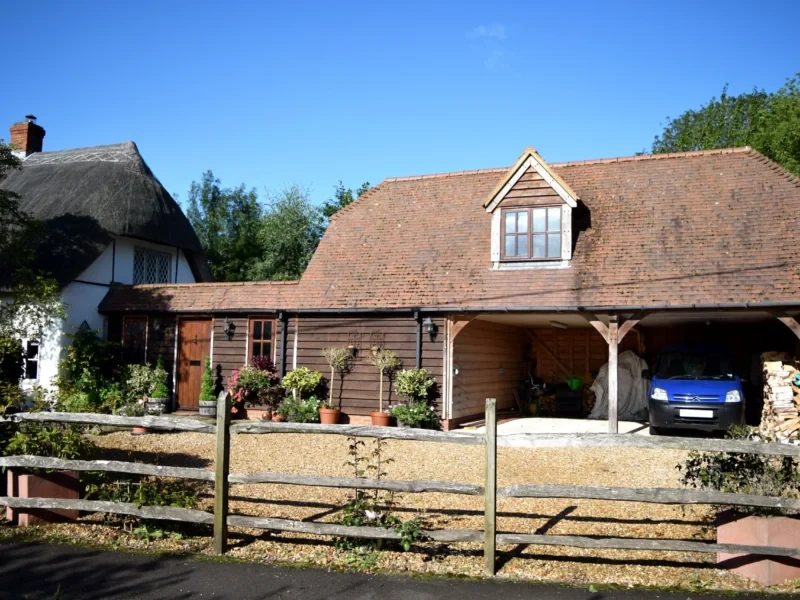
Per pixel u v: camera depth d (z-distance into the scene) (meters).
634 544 5.79
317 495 8.40
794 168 27.14
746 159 17.08
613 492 5.83
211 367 18.25
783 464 6.21
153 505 6.86
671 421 14.46
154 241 21.11
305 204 36.97
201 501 8.05
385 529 6.22
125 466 6.84
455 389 16.53
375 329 16.66
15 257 15.67
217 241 41.47
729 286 13.84
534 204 16.31
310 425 6.39
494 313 15.63
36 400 9.12
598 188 17.75
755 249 14.51
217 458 6.51
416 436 6.19
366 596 5.45
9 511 7.26
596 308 14.33
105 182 20.73
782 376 13.67
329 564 6.16
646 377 16.36
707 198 16.28
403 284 16.78
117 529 7.07
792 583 5.65
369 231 18.92
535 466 10.57
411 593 5.51
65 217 19.39
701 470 6.25
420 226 18.52
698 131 40.66
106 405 14.21
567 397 19.67
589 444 5.88
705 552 6.13
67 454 7.27
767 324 19.36
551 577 5.86
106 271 19.59
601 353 21.66
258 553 6.43
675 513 7.64
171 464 10.55
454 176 20.05
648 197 16.92
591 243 16.12
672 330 20.73
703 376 15.25
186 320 18.78
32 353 17.92
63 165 22.52
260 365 17.45
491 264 16.52
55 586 5.64
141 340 19.08
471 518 7.51
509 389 21.06
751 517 5.78
